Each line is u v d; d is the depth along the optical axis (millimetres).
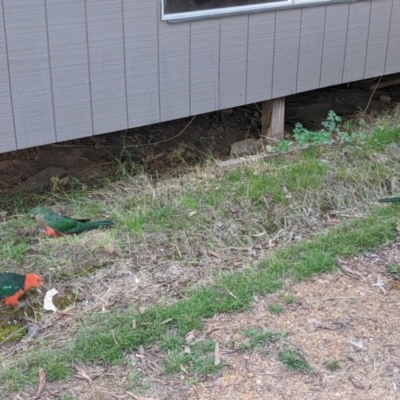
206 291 3732
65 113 4457
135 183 5000
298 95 7418
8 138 4254
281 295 3754
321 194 4926
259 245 4379
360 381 3092
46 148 5730
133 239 4246
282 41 5504
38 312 3633
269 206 4738
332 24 5809
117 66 4598
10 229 4355
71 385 3055
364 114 6574
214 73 5160
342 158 5461
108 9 4410
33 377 3084
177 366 3145
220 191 4805
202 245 4293
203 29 4957
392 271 4039
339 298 3756
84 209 4594
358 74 6258
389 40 6387
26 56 4168
